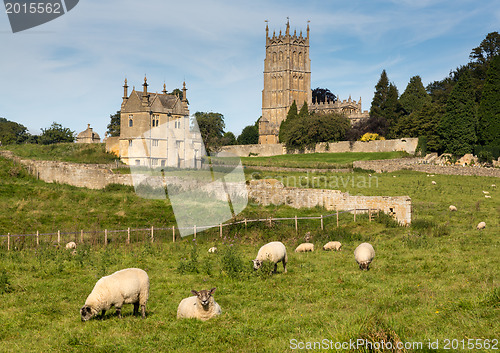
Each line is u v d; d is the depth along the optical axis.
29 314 16.72
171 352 12.40
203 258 28.00
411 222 41.00
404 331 12.52
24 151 83.38
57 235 35.72
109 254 27.78
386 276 22.19
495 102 101.19
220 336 13.42
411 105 154.00
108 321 15.19
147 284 15.96
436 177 76.00
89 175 58.94
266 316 15.77
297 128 134.62
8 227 40.31
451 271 22.42
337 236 35.16
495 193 61.94
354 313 15.01
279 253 23.38
